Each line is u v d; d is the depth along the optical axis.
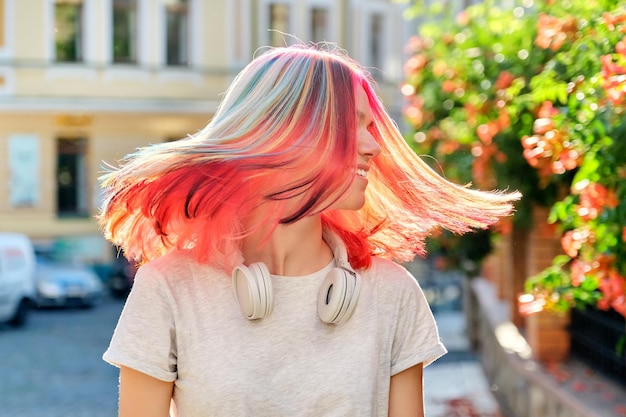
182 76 28.44
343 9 30.97
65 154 27.16
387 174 2.07
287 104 1.86
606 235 3.79
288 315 1.90
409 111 8.33
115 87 27.72
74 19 27.33
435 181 2.08
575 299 4.21
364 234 2.11
